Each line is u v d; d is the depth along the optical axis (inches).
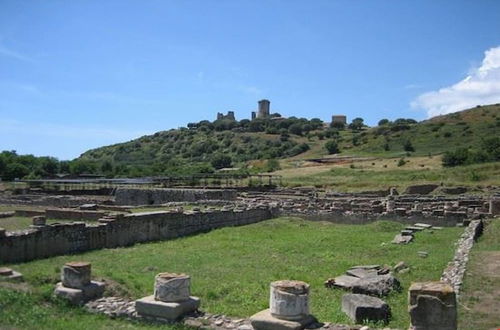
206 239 1037.8
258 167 4018.2
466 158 3011.8
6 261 685.3
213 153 5521.7
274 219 1433.3
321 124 7042.3
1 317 439.5
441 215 1283.2
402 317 489.4
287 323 409.4
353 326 419.8
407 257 815.1
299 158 4547.2
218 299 553.0
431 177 2576.3
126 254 816.9
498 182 2269.9
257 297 555.5
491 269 676.1
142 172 3270.2
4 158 2876.5
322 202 1658.5
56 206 1598.2
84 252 819.4
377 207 1423.5
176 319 446.0
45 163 3216.0
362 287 574.9
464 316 478.3
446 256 810.2
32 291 511.8
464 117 5118.1
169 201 1931.6
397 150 4247.0
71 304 489.7
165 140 6392.7
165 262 751.1
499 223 1176.2
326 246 944.9
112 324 446.0
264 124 6530.5
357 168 3319.4
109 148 6446.9
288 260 792.3
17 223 1047.0
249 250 890.1
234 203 1626.5
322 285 624.4
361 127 6550.2
